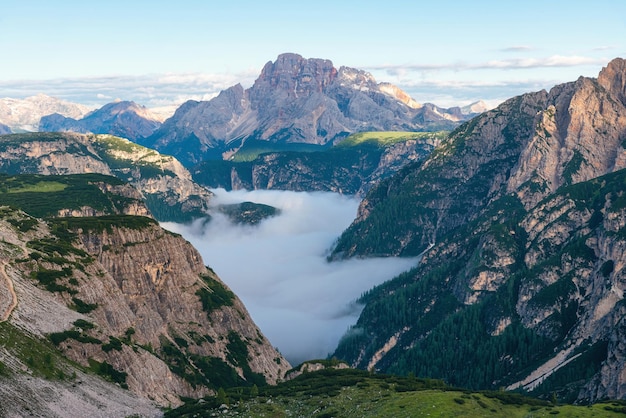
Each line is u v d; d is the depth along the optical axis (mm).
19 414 184750
